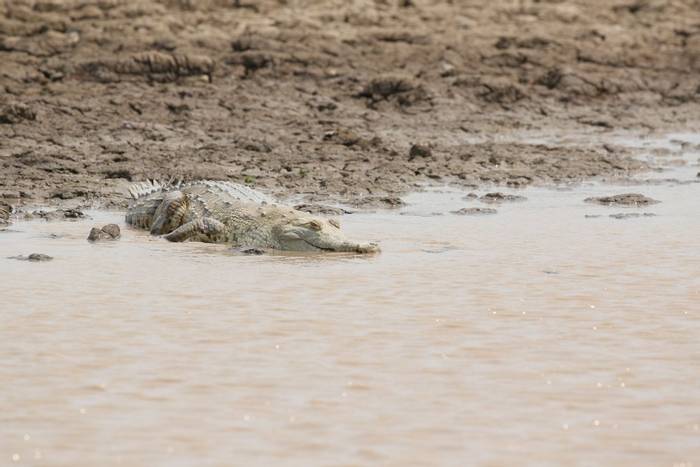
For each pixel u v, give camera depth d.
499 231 62.44
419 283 49.38
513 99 126.75
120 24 136.75
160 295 46.94
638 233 61.91
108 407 33.84
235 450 30.73
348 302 45.97
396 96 121.94
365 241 56.72
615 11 163.62
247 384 35.91
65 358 38.31
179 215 61.53
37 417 32.97
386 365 37.84
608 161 91.75
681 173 88.12
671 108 130.12
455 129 111.12
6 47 129.25
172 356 38.62
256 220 59.03
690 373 37.09
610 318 43.69
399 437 31.72
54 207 69.88
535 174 85.31
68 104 109.50
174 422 32.72
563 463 30.03
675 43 153.50
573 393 35.22
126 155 87.88
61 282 49.12
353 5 152.25
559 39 146.38
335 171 83.88
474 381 36.28
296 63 132.50
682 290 48.28
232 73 129.12
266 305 45.38
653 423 32.78
